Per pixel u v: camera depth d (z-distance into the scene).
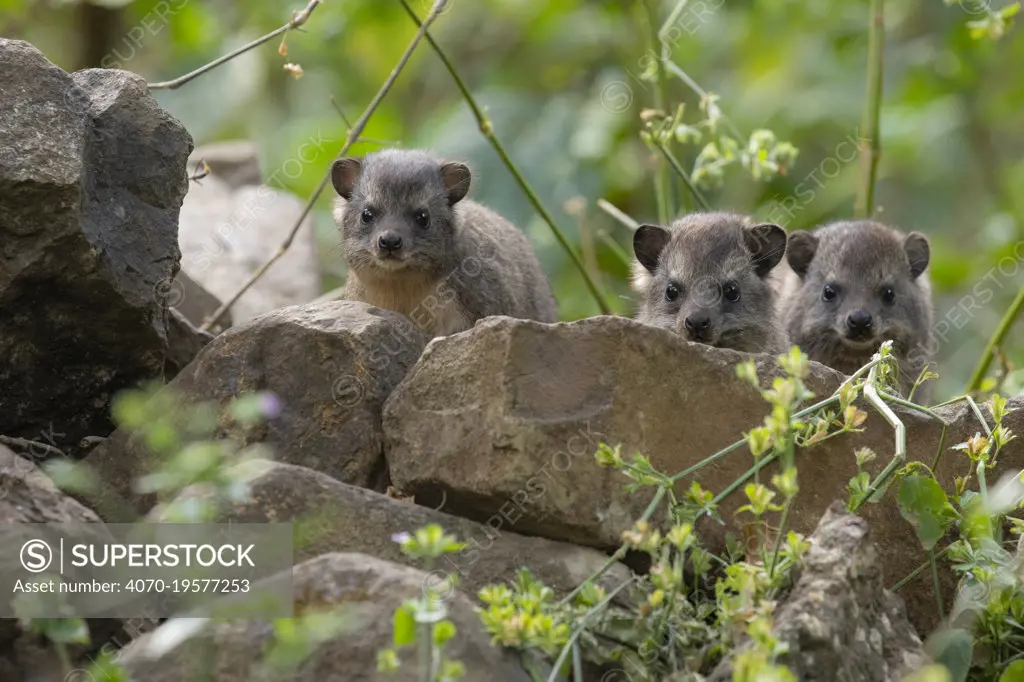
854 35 25.30
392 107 26.48
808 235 18.11
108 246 10.99
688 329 15.53
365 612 8.48
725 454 10.10
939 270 22.84
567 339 10.39
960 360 21.45
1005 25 15.77
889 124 24.41
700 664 8.98
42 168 10.32
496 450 10.10
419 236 16.06
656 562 9.32
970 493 10.19
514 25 26.05
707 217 16.67
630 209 23.80
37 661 8.84
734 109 25.09
